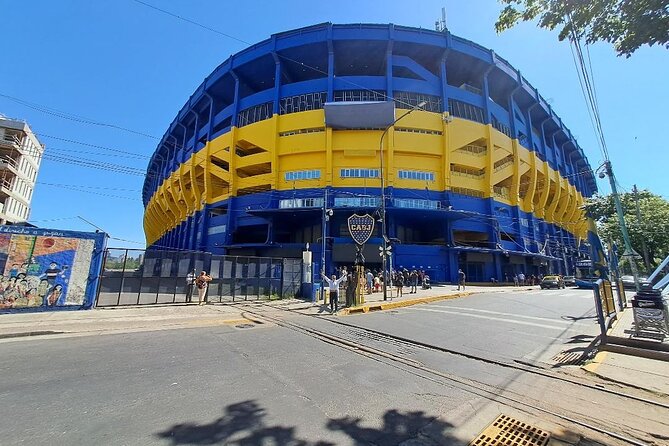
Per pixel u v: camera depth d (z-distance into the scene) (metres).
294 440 3.11
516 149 40.75
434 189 33.50
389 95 34.38
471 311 13.57
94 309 12.43
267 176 34.72
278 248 34.56
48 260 11.70
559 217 56.03
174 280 16.03
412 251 32.41
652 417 3.89
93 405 3.78
